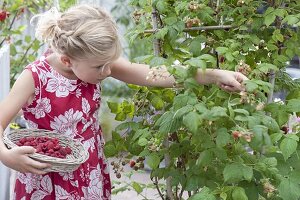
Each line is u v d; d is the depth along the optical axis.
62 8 3.05
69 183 1.74
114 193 2.18
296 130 1.86
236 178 1.44
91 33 1.55
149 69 1.81
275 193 1.53
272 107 1.61
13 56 3.63
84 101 1.76
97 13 1.63
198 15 1.74
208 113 1.42
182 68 1.58
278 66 1.79
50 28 1.66
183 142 1.80
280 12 1.65
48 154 1.59
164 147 1.83
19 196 1.80
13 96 1.68
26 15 4.16
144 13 1.94
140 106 2.01
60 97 1.73
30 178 1.76
